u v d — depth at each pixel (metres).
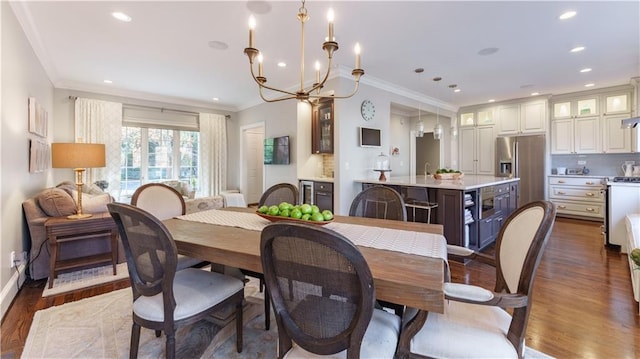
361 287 0.90
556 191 5.89
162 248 1.35
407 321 1.28
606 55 3.82
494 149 6.56
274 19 2.86
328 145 5.23
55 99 5.05
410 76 4.71
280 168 5.92
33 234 2.80
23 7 2.62
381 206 2.24
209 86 5.32
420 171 7.54
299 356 1.09
